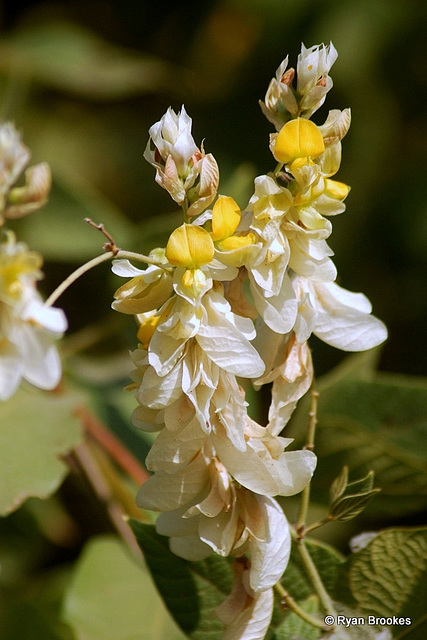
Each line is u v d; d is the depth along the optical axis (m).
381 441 0.57
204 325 0.47
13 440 0.59
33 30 0.95
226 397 0.47
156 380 0.47
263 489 0.48
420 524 0.79
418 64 1.06
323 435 0.58
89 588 0.60
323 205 0.48
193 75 1.02
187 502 0.48
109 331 0.72
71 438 0.60
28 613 0.66
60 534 0.80
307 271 0.48
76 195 0.79
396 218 1.04
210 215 0.48
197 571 0.52
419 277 1.02
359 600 0.52
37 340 0.46
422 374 0.98
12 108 0.89
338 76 1.06
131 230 0.80
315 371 0.90
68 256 0.79
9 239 0.46
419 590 0.51
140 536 0.52
